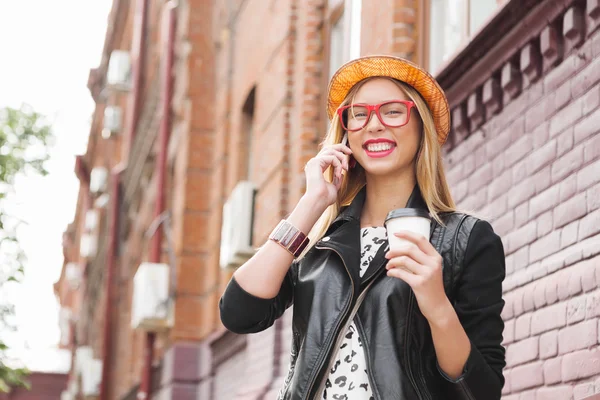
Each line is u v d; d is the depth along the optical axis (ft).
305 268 9.41
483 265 8.79
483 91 17.39
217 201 39.86
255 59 34.63
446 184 9.76
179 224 42.19
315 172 9.62
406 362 8.42
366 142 9.65
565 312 13.83
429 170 9.55
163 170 46.06
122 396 61.62
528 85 16.01
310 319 8.91
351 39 25.46
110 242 72.64
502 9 15.67
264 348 28.43
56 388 121.60
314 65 28.27
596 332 12.91
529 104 15.96
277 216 28.55
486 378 8.29
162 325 40.75
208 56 43.45
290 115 29.25
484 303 8.70
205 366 39.14
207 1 44.16
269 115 31.24
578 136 14.29
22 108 41.16
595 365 12.85
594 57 14.03
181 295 41.01
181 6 46.60
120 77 68.33
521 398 14.85
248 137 37.14
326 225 10.00
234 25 39.52
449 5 20.48
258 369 28.91
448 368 8.29
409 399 8.28
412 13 21.38
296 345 9.20
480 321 8.66
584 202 13.93
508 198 16.40
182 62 45.39
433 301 8.14
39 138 41.16
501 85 16.83
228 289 9.25
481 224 9.01
